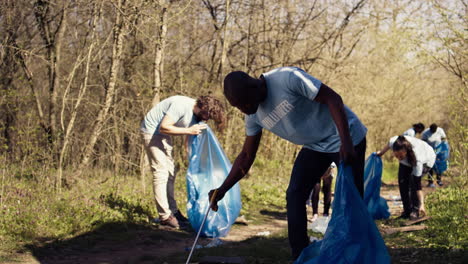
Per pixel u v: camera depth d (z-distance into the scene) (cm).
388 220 732
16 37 914
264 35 1320
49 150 803
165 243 584
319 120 346
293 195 365
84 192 757
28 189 698
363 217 314
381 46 1633
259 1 1198
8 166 773
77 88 952
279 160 1430
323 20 1345
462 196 710
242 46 1287
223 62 1154
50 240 551
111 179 877
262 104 344
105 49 962
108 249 540
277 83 334
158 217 701
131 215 679
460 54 891
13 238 529
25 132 786
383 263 310
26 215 588
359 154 352
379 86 1816
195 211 627
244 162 393
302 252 345
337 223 318
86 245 548
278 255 461
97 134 859
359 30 1413
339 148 352
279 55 1322
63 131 822
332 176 805
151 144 661
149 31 989
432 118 1942
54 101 873
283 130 355
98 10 841
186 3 970
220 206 634
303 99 337
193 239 614
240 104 335
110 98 869
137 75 1035
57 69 877
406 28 950
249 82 330
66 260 486
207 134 652
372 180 756
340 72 1445
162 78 991
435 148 1180
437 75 1756
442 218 622
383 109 1811
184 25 1121
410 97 1906
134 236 593
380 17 1362
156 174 667
